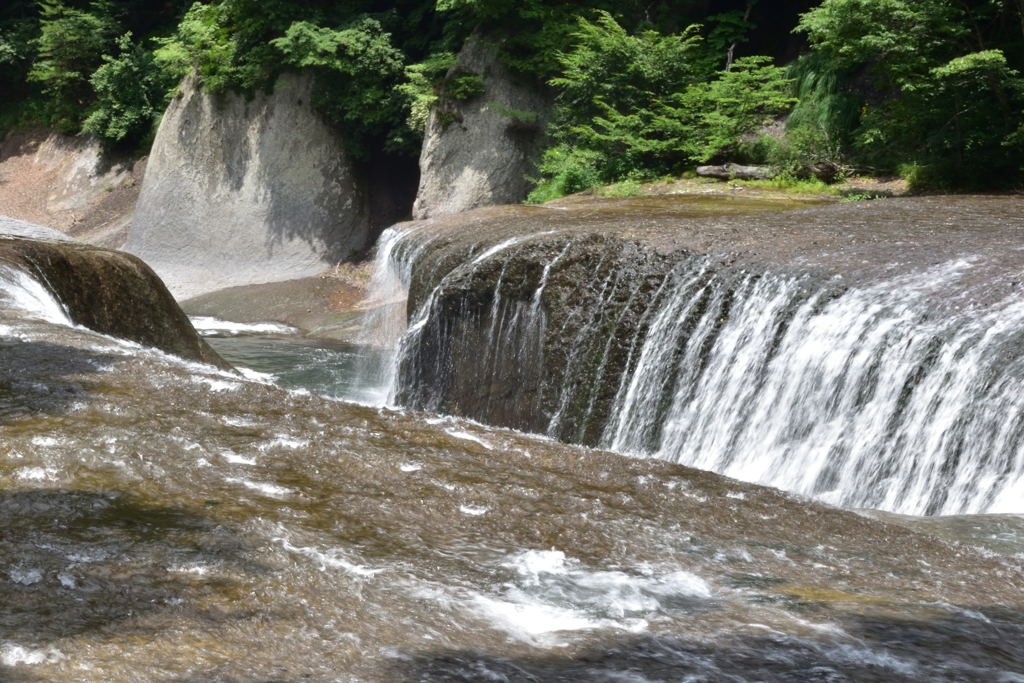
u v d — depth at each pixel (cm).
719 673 242
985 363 667
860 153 2059
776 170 2014
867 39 1698
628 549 346
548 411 1084
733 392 884
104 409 472
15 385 505
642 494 418
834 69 2039
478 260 1227
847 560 356
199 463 401
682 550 351
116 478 371
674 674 240
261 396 523
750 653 256
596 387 1036
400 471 416
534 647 256
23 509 329
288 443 441
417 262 1399
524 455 466
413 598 284
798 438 804
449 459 442
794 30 1855
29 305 795
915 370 720
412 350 1295
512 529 359
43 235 1253
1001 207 1218
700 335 940
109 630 246
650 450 957
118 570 284
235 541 314
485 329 1196
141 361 579
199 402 502
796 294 859
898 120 1839
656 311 998
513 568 319
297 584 284
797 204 1606
